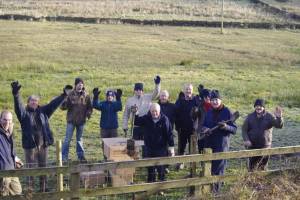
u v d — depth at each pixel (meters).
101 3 97.94
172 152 11.58
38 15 72.25
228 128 11.05
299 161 12.74
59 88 25.86
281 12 94.06
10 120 9.92
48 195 9.22
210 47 50.03
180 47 48.94
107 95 14.07
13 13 74.12
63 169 9.09
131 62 38.25
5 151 9.82
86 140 16.64
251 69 36.56
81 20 70.06
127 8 91.50
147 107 13.58
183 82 28.97
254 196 10.20
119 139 13.23
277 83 29.67
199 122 12.70
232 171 13.10
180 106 13.41
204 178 10.26
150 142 11.50
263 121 11.75
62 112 20.64
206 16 86.00
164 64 38.03
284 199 10.23
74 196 9.38
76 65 35.25
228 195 10.23
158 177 12.10
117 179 11.61
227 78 31.70
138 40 52.72
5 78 28.75
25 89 24.98
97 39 51.88
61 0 99.69
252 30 69.31
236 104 23.31
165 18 79.81
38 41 47.91
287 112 22.05
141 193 9.89
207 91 12.62
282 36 63.16
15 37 49.78
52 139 11.82
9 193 9.67
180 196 11.47
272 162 13.46
